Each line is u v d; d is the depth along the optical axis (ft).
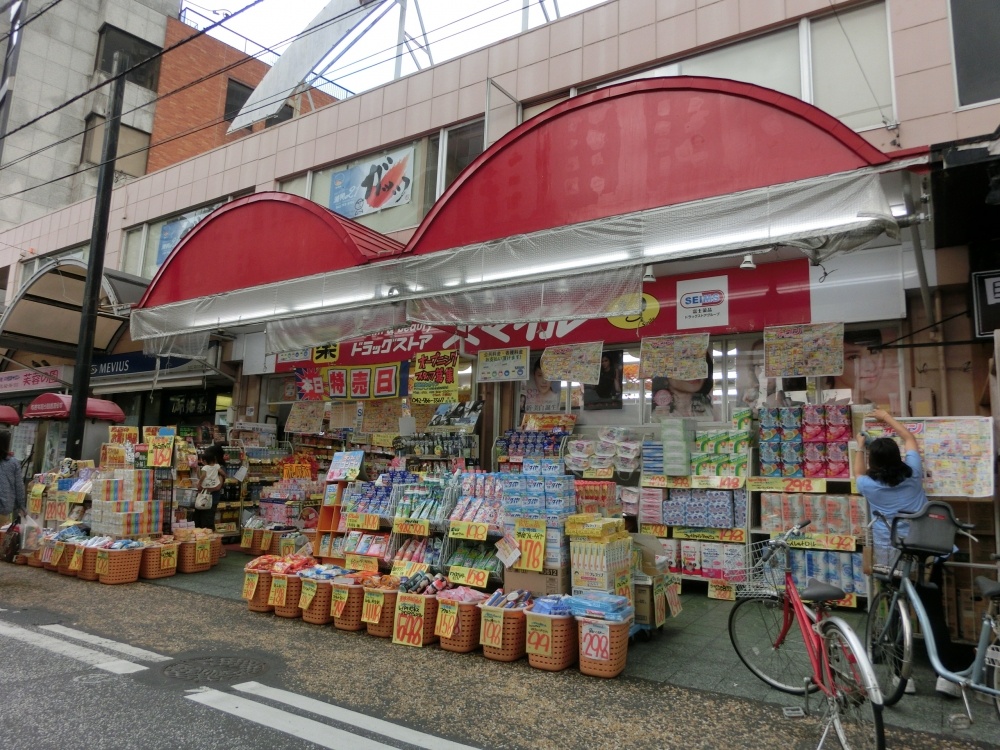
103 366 46.75
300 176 41.52
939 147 14.89
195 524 32.30
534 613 15.02
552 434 27.37
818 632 11.49
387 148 37.81
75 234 55.88
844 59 24.85
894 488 14.10
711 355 26.50
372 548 19.98
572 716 12.23
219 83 89.71
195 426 45.78
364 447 33.88
